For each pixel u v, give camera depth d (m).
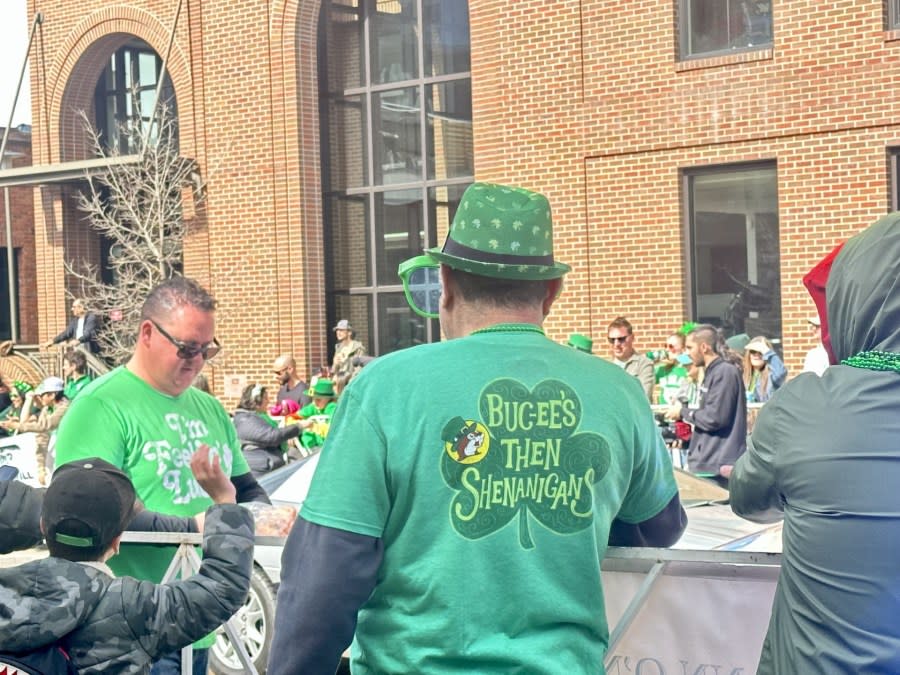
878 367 2.29
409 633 2.28
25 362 21.70
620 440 2.41
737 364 9.21
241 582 2.92
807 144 14.12
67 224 22.12
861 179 13.82
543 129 15.90
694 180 15.15
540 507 2.31
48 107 21.89
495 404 2.32
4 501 3.03
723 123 14.66
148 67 22.50
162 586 2.83
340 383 15.21
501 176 16.23
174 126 21.91
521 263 2.42
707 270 15.12
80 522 2.75
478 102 16.44
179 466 3.78
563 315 15.80
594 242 15.58
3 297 27.92
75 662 2.72
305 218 18.61
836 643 2.21
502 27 16.16
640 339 15.29
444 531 2.28
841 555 2.21
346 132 19.34
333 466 2.30
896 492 2.20
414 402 2.30
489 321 2.44
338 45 19.38
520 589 2.28
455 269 2.44
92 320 20.89
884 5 13.73
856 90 13.81
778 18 14.27
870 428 2.24
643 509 2.58
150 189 19.41
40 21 21.83
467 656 2.25
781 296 14.31
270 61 18.67
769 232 14.71
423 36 18.64
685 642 2.97
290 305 18.67
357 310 19.23
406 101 18.83
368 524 2.27
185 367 3.79
